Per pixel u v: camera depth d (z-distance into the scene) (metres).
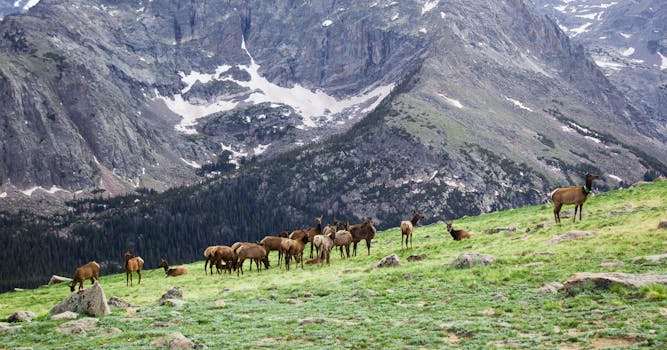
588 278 29.98
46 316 36.19
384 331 26.88
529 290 32.47
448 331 26.22
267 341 26.66
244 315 33.28
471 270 40.09
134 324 32.12
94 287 36.38
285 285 44.00
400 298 34.81
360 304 33.78
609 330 23.03
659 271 32.16
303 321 29.67
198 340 27.05
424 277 40.41
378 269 47.38
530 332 24.77
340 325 28.55
